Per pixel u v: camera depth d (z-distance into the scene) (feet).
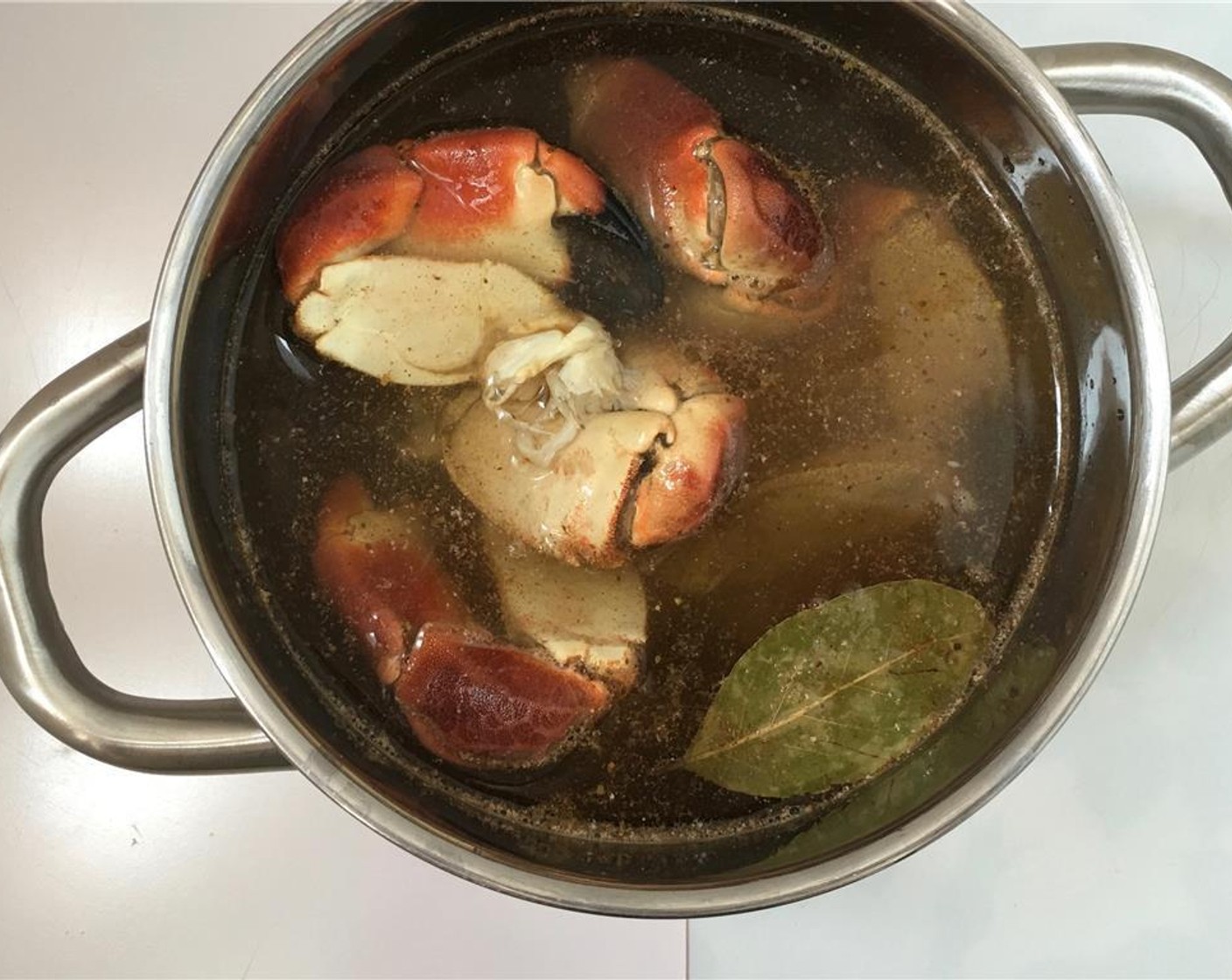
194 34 1.26
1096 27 1.24
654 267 1.02
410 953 1.21
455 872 0.87
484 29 1.05
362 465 1.03
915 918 1.22
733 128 1.06
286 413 1.03
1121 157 1.25
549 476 1.00
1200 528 1.25
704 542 1.03
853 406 1.05
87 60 1.26
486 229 0.99
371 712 1.00
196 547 0.89
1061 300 1.05
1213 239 1.24
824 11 1.03
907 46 1.02
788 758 1.01
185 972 1.21
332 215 0.97
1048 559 1.05
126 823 1.23
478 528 1.02
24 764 1.23
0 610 0.91
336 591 1.00
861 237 1.07
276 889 1.22
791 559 1.03
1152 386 0.92
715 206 1.00
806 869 0.88
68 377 0.93
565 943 1.21
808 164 1.07
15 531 0.91
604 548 1.00
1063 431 1.06
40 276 1.25
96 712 0.91
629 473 0.98
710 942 1.21
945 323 1.07
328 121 1.01
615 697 1.01
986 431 1.07
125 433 1.24
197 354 0.95
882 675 1.03
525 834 0.99
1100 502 0.99
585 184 1.00
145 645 1.22
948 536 1.05
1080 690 0.89
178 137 1.25
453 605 1.00
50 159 1.26
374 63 1.00
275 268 1.01
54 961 1.20
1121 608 0.90
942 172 1.08
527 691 0.97
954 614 1.04
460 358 1.00
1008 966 1.21
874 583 1.04
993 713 1.00
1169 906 1.22
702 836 1.01
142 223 1.25
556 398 0.99
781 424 1.04
